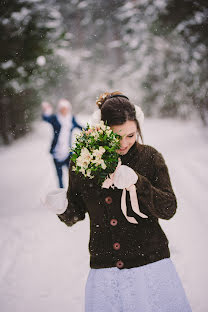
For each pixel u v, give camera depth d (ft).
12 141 65.82
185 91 64.39
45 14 21.17
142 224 5.85
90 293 5.89
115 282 5.74
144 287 5.59
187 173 27.07
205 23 50.65
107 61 151.84
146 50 83.51
